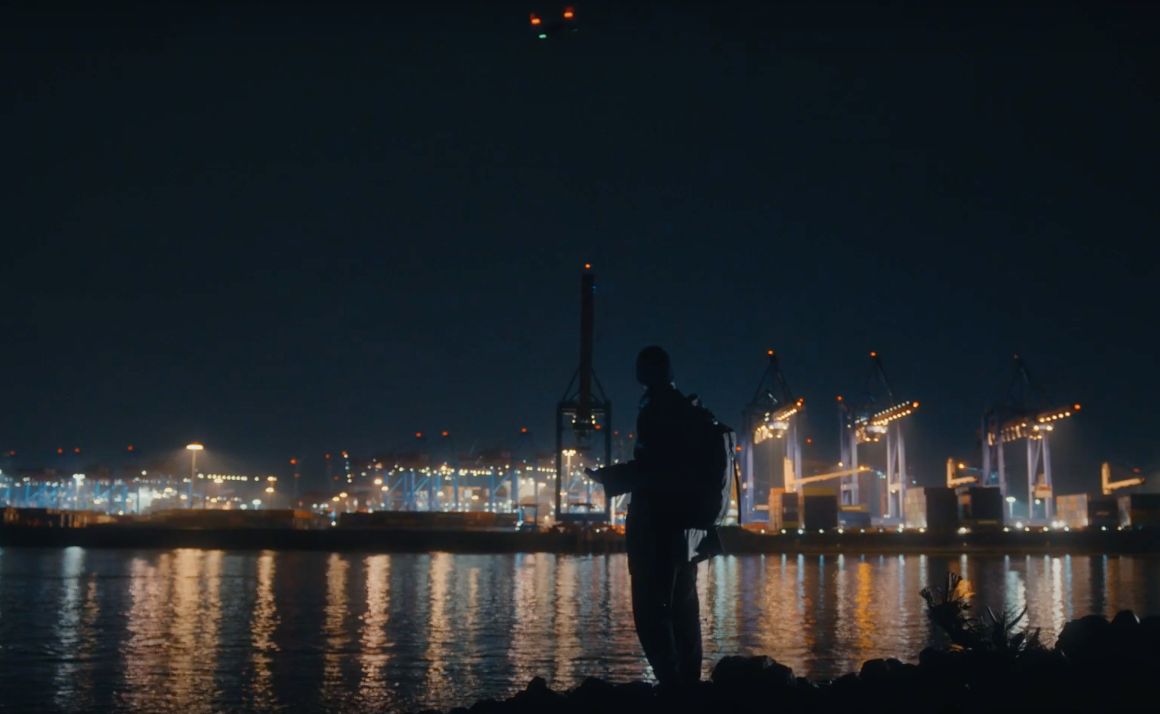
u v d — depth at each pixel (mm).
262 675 22719
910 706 5594
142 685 21375
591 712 5941
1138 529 105812
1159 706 5297
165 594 47312
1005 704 5453
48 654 26141
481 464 186875
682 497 6223
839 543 105750
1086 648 6227
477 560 90625
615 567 76500
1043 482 135500
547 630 31797
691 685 6043
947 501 110625
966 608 6777
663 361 6559
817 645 26953
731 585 53062
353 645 28016
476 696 20062
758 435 133500
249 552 108562
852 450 141500
